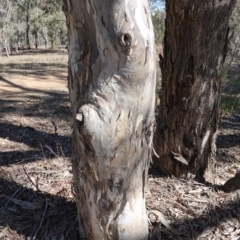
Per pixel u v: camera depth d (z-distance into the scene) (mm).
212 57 2668
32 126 5039
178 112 2771
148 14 1539
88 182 1787
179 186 2768
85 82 1641
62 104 6949
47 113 5980
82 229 2037
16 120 5402
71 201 2496
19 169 3160
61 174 3016
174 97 2766
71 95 1766
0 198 2586
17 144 4113
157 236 2129
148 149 1796
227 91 6441
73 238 2129
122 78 1561
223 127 5234
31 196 2596
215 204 2547
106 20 1475
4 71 13273
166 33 2744
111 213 1819
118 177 1731
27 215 2385
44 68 14883
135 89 1598
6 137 4430
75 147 1821
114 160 1685
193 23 2568
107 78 1573
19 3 24188
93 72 1600
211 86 2730
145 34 1518
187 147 2832
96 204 1813
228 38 2754
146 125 1715
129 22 1462
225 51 2766
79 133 1649
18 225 2283
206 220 2361
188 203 2543
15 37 27328
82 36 1612
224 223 2346
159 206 2469
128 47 1483
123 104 1603
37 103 7043
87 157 1705
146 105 1666
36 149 3898
